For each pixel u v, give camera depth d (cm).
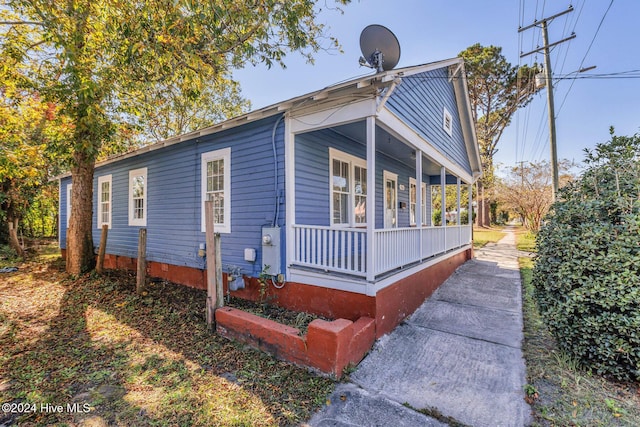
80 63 561
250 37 592
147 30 481
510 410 254
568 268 315
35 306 525
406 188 1023
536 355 353
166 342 381
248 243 531
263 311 456
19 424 234
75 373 309
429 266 618
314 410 253
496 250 1395
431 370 323
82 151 698
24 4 538
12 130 689
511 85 2275
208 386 285
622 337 283
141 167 780
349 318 404
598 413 247
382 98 411
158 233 724
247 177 536
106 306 521
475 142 1070
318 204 563
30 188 1184
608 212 313
